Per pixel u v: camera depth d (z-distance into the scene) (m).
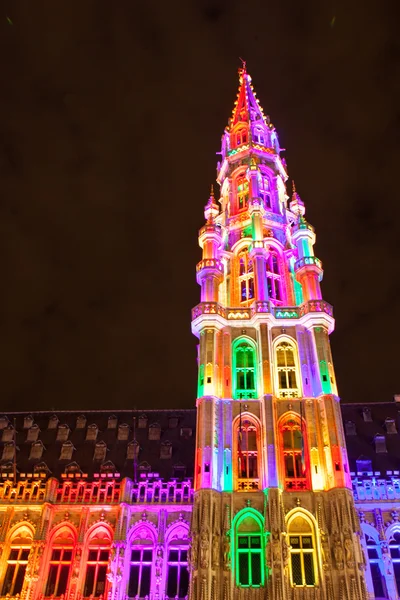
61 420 50.75
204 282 47.28
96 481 42.09
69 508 40.28
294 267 49.84
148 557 38.38
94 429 48.66
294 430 39.72
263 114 67.75
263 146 61.00
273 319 44.19
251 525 35.59
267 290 46.22
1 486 41.50
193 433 47.81
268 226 52.84
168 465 44.44
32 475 42.59
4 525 39.66
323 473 37.03
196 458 38.06
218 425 39.34
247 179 56.84
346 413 48.88
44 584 37.50
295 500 36.06
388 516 38.31
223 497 36.34
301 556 34.34
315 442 38.38
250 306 46.47
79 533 39.03
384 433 46.06
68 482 41.44
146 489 40.78
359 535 34.25
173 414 50.47
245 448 39.09
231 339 43.91
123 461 45.00
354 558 32.94
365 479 40.16
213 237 51.00
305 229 50.41
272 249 51.34
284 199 58.56
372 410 49.06
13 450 46.59
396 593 35.38
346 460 37.19
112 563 37.12
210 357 42.03
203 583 32.41
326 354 41.94
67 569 38.22
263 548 34.59
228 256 51.38
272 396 39.91
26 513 40.12
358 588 32.03
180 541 38.84
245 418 40.12
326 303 44.62
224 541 34.53
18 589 37.53
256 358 42.84
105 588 37.03
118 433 48.16
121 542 37.94
